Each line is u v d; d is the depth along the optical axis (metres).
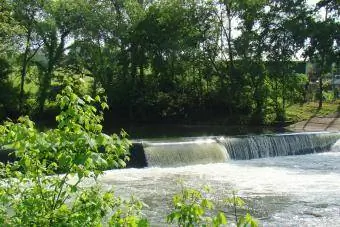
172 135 31.33
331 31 37.16
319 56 38.59
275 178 18.95
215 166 21.97
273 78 38.81
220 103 39.81
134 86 39.06
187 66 39.03
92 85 38.31
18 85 39.44
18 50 36.19
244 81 38.75
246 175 19.64
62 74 39.06
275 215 13.16
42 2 37.00
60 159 4.38
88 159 4.36
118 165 4.76
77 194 5.00
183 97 39.75
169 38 38.28
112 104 39.00
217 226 4.27
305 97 42.50
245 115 39.00
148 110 39.47
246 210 13.66
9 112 37.31
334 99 44.62
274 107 38.66
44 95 37.56
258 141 25.27
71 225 4.61
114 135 4.77
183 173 20.05
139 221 4.54
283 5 37.62
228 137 25.52
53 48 38.16
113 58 38.09
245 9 37.31
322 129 34.34
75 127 4.53
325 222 12.53
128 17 39.44
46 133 4.66
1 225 4.54
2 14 31.88
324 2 38.31
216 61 39.41
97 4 39.47
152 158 21.50
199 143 23.36
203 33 38.38
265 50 37.47
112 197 5.04
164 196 15.48
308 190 16.53
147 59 39.34
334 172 20.42
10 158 18.84
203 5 38.22
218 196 15.50
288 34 37.16
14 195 5.27
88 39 37.38
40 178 5.09
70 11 37.34
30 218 4.67
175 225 11.96
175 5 38.53
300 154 26.39
